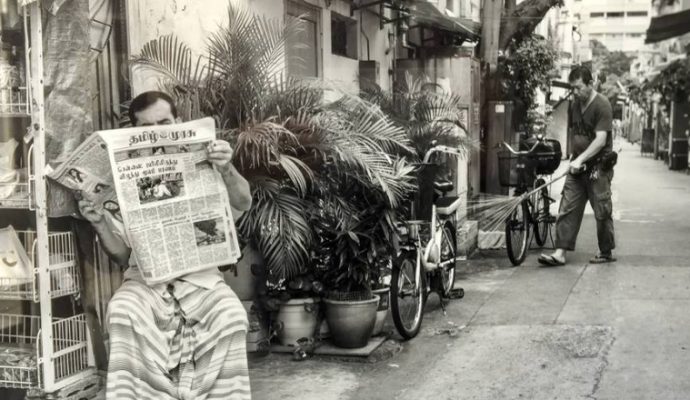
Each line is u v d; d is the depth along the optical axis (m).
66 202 3.77
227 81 4.90
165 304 3.35
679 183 19.83
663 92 25.61
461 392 4.46
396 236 5.28
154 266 3.26
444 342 5.52
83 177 3.33
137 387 3.20
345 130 5.17
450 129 7.91
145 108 3.45
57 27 3.72
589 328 5.65
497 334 5.64
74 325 4.07
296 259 4.80
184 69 4.82
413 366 4.99
